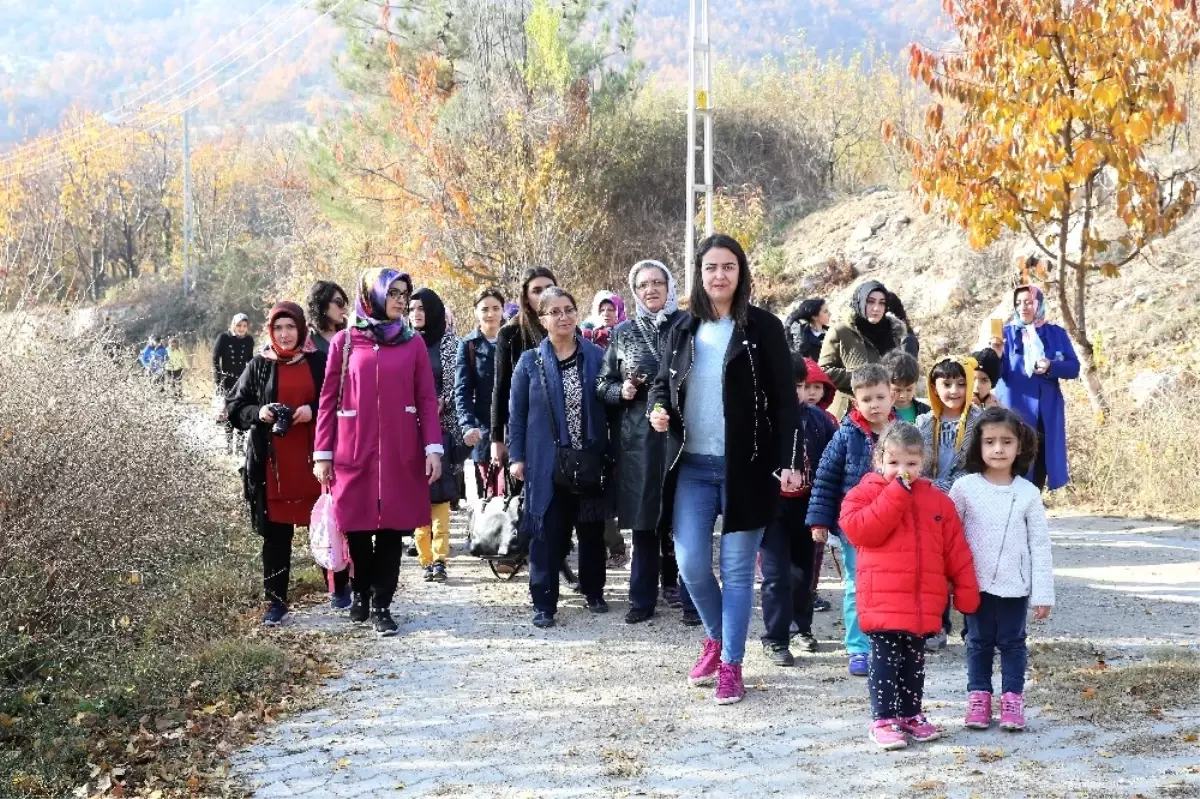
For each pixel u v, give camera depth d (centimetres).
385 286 707
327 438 709
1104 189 1620
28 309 857
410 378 715
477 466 845
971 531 516
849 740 514
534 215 2311
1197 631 653
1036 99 1139
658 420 571
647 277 702
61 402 722
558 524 729
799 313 926
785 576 634
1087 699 544
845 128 2683
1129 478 1073
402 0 2698
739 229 2258
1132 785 446
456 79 2697
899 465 504
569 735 537
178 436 848
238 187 5575
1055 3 1099
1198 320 1386
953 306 1730
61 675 607
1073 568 827
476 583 847
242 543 896
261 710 577
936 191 1191
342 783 491
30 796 478
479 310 867
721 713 558
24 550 639
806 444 661
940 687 580
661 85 3322
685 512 579
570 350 738
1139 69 1243
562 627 726
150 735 541
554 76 2506
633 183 2620
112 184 5206
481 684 616
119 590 677
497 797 470
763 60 2920
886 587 504
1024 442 515
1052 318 1519
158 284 4084
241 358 1373
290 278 3111
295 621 745
